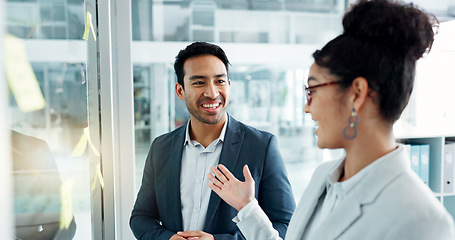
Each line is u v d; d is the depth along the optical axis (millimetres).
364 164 567
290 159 3883
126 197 1639
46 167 760
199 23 3312
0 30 264
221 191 889
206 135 1137
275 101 3713
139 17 3117
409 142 2281
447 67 2293
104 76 1177
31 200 708
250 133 1160
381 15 517
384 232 504
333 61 554
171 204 1121
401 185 516
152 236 1063
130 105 1614
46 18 732
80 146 949
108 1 1165
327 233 577
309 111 622
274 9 3502
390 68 512
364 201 543
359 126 548
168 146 1189
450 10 2436
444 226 471
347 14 578
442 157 2148
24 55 590
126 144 1619
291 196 1112
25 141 669
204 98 1049
